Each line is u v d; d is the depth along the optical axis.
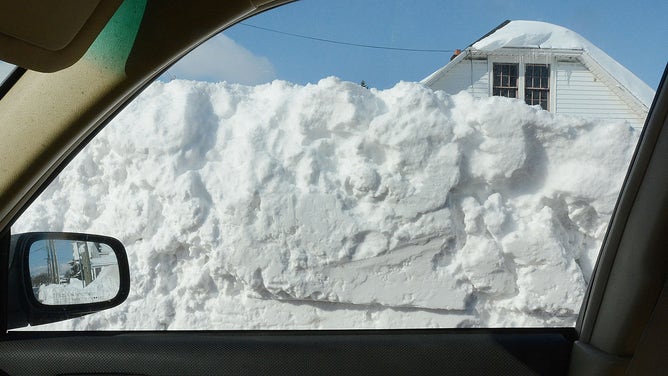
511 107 5.59
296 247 5.40
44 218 6.06
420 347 2.18
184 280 5.62
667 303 1.85
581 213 5.42
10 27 1.13
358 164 5.67
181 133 6.02
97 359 2.10
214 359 2.13
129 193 6.00
